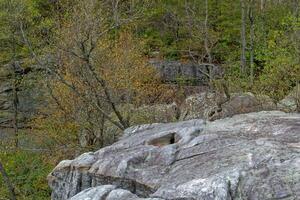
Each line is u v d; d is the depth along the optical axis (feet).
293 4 93.97
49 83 59.93
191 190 20.97
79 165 29.45
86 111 56.75
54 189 31.50
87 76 52.90
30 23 71.05
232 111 49.19
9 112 84.07
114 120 55.42
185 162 25.23
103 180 27.61
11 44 77.87
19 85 80.33
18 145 66.49
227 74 60.75
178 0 104.42
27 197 53.47
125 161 26.86
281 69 47.55
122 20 53.57
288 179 20.45
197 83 79.61
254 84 52.49
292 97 45.73
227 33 98.48
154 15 101.60
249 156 22.89
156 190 23.73
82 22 48.29
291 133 26.45
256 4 95.55
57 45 52.37
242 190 20.44
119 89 55.72
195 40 89.35
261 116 32.01
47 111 63.05
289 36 51.37
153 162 26.81
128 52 57.41
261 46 67.10
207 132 29.07
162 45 101.76
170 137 30.50
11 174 57.31
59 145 60.34
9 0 67.15
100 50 54.24
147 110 56.34
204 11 103.60
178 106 60.03
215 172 22.22
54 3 70.33
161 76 83.30
